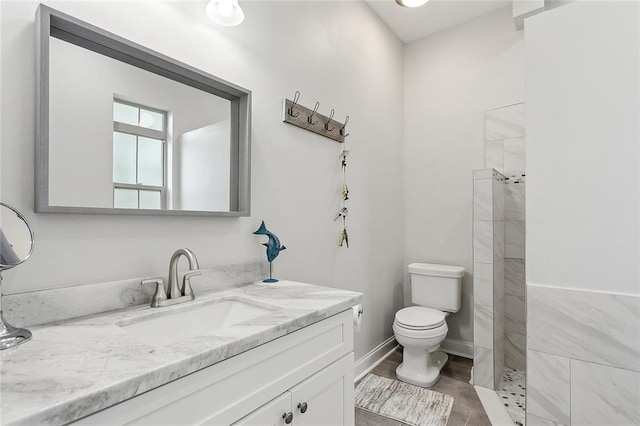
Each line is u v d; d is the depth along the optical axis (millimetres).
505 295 2611
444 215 2939
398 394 2137
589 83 1307
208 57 1408
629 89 1232
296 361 1005
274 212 1732
